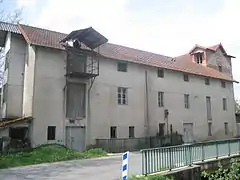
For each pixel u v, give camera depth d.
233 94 38.34
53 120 21.02
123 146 23.84
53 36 24.70
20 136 20.45
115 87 24.91
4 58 25.89
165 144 26.69
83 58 23.34
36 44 20.53
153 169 10.94
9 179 11.62
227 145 16.28
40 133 20.30
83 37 22.61
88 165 15.50
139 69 27.05
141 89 26.78
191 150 13.28
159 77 28.64
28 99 21.39
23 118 19.84
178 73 30.69
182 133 29.64
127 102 25.55
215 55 39.69
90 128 22.78
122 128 24.73
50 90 21.20
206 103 33.50
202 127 32.16
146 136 26.33
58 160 17.47
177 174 11.21
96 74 22.27
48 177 11.96
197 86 32.66
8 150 19.00
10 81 22.75
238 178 13.56
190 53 39.97
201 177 13.04
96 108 23.39
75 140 21.92
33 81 20.67
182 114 30.06
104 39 22.48
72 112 22.08
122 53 27.56
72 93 22.39
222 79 36.00
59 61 22.03
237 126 39.09
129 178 10.02
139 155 19.94
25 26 24.48
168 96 29.03
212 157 14.78
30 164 15.96
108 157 19.66
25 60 23.34
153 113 27.33
